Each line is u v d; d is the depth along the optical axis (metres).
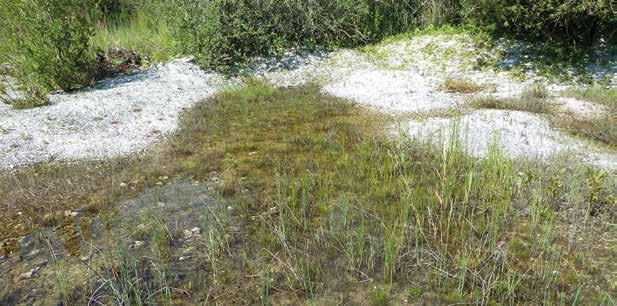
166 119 8.16
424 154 6.54
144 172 6.37
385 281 4.29
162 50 12.12
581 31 10.23
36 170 6.46
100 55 10.97
